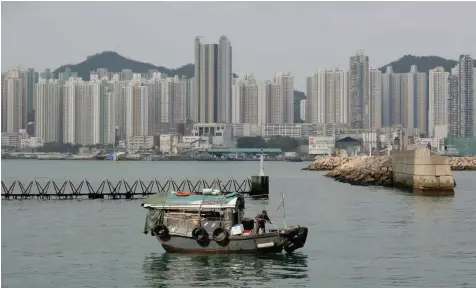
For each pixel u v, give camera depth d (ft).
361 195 366.84
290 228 174.09
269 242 170.40
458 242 194.49
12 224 244.63
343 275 151.94
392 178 444.55
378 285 143.13
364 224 237.66
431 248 184.55
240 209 178.60
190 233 171.73
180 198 175.01
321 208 297.94
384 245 189.57
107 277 151.84
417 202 316.40
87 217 266.77
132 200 345.51
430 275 151.84
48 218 263.70
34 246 192.44
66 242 199.52
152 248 186.60
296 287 141.69
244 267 159.22
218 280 147.64
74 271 158.30
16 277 152.76
